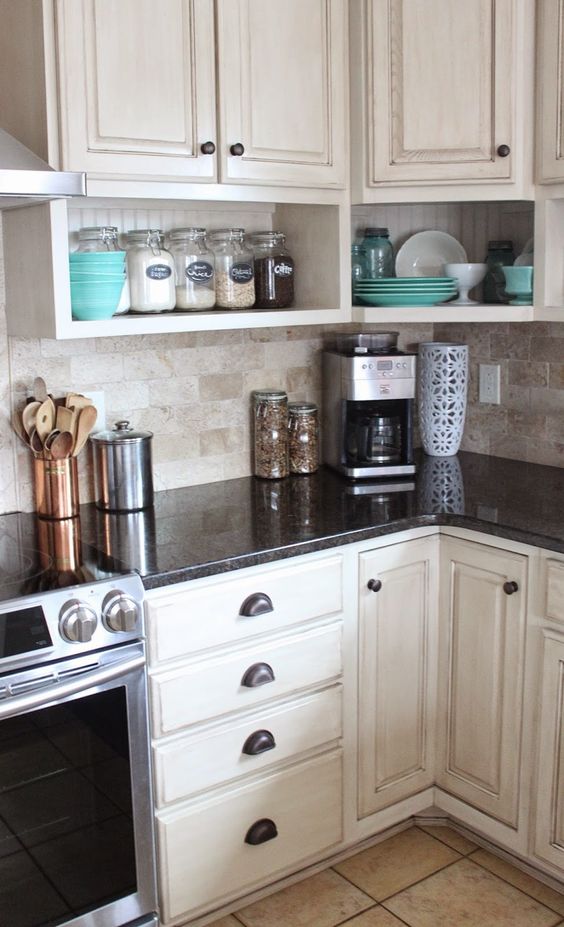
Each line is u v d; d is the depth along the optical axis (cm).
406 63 244
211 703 209
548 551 217
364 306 267
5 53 217
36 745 185
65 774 190
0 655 176
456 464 295
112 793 197
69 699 184
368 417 276
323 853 239
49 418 232
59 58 202
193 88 221
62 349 242
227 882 220
